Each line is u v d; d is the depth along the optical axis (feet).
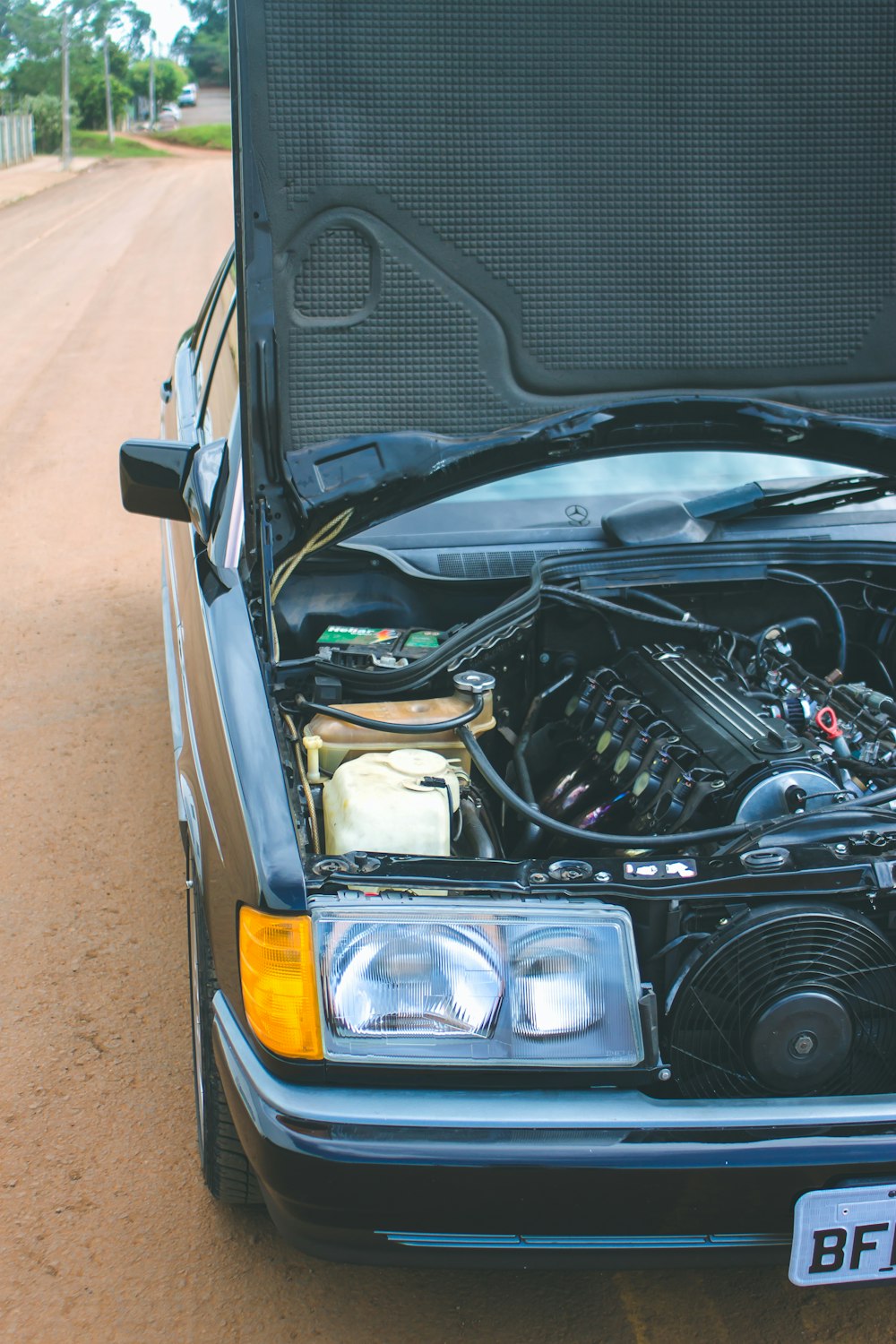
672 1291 8.20
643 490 11.21
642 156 8.88
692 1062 7.05
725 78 8.77
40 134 171.01
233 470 9.89
